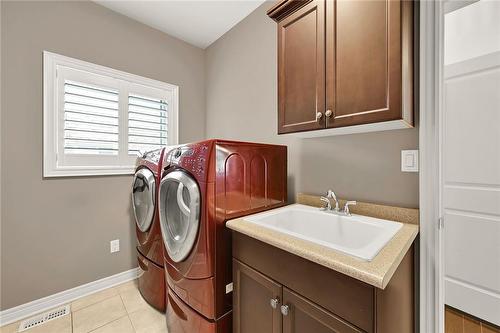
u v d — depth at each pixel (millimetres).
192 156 1269
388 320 743
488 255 1556
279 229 1037
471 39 1597
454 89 1671
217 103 2545
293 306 879
